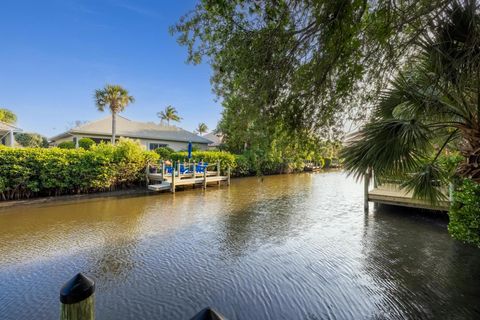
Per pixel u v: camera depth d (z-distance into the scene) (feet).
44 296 11.51
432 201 13.53
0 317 10.09
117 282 12.84
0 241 17.66
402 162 9.64
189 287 12.57
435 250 17.22
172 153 57.06
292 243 18.49
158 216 25.08
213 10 8.26
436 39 8.70
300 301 11.64
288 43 8.00
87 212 25.72
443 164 14.07
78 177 32.78
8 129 40.19
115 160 36.32
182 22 9.04
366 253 16.78
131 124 68.28
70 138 63.87
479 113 9.93
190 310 10.89
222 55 8.98
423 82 11.04
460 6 7.76
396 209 28.78
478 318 10.39
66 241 17.90
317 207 30.50
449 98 10.52
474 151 10.21
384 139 9.59
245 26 8.28
